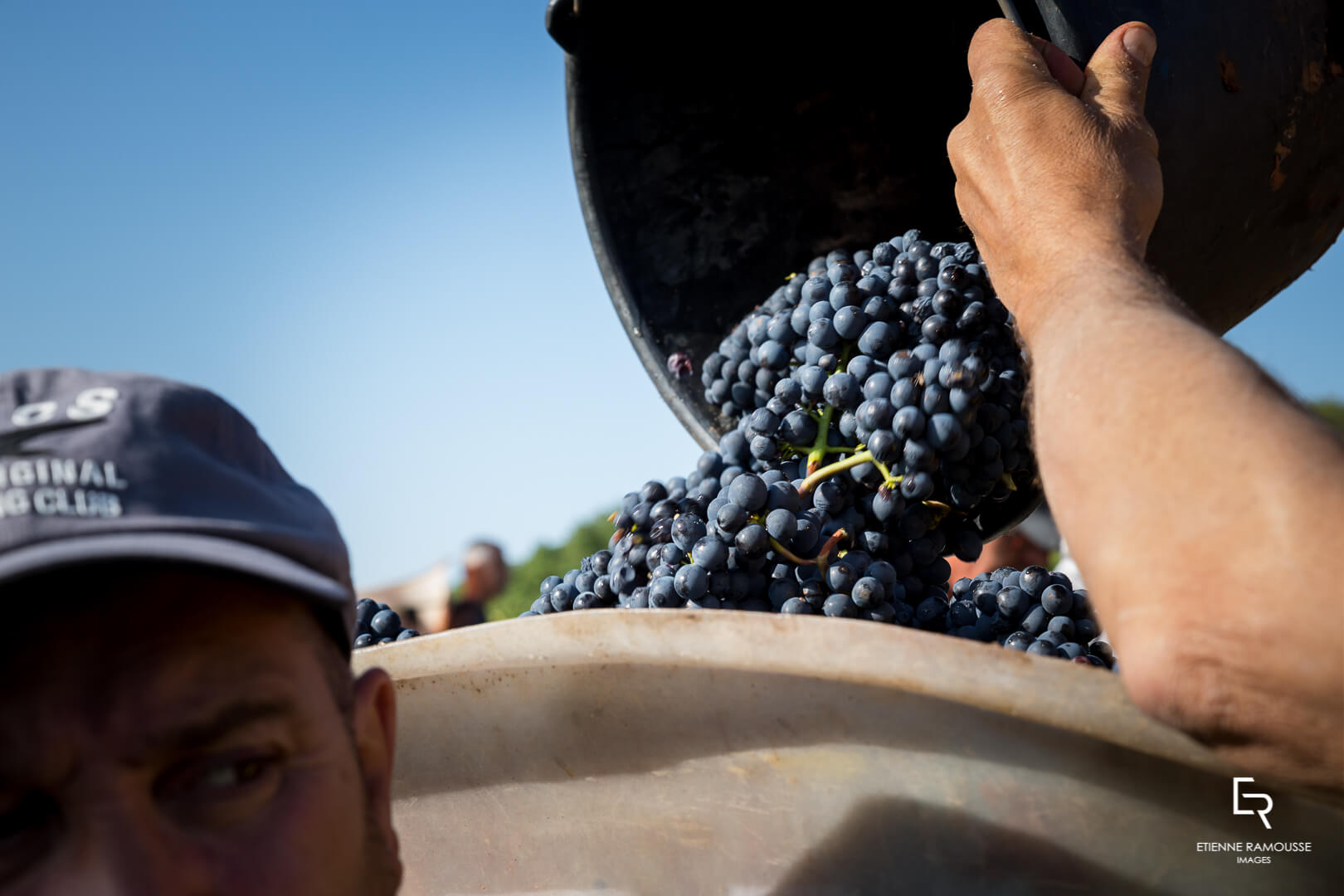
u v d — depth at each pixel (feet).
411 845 3.68
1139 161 3.79
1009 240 3.66
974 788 2.80
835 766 2.93
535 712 3.29
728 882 3.12
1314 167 5.24
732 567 4.51
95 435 2.31
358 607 5.08
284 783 2.33
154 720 2.16
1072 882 2.74
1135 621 2.40
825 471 4.91
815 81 6.08
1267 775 2.41
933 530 5.11
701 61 6.05
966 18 5.55
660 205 6.42
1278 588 2.20
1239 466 2.33
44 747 2.11
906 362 4.70
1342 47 5.23
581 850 3.36
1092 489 2.58
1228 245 5.05
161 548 2.15
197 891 2.15
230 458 2.58
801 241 6.44
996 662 2.64
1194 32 4.69
